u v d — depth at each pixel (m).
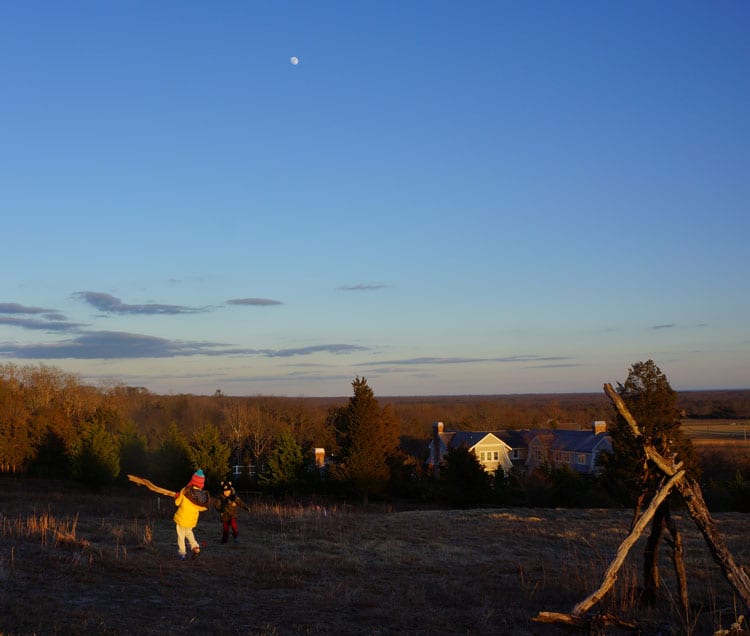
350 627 9.29
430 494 51.34
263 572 12.85
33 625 8.08
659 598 11.47
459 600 11.48
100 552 12.88
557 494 44.16
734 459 64.00
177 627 8.67
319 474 57.75
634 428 10.10
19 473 65.38
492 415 120.44
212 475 52.31
